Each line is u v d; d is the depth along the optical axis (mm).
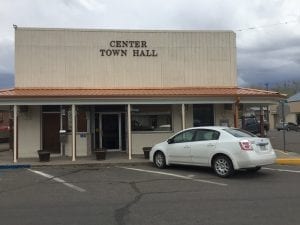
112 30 23312
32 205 10250
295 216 8648
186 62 23781
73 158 19812
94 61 23109
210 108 23562
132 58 23422
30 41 22672
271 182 13422
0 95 19469
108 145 23531
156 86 23531
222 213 9031
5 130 33531
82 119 22656
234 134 14836
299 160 18594
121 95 20234
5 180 14672
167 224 8172
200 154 15477
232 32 24234
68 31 22969
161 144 17359
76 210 9586
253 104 23266
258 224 8023
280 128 64812
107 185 13227
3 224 8328
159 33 23656
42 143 22375
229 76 24156
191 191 11922
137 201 10555
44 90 21875
